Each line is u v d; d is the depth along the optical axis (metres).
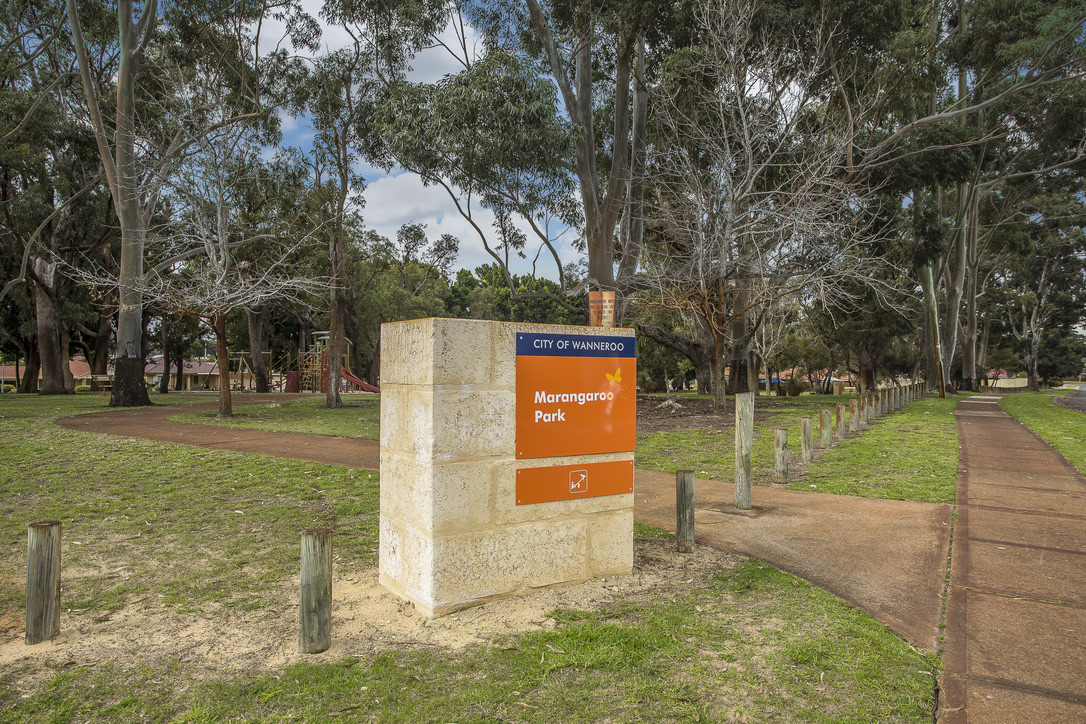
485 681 3.21
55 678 3.27
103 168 26.00
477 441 4.18
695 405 22.44
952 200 41.38
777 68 18.94
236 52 23.16
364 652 3.56
